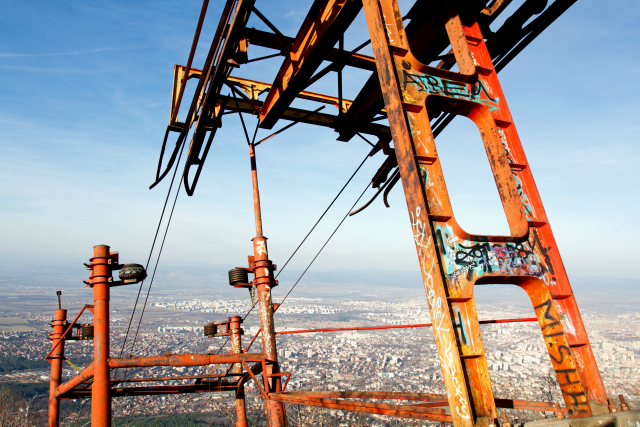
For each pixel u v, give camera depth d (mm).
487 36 5457
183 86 7527
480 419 2820
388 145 8297
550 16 4812
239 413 9883
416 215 3119
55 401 10438
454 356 2740
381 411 3826
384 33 3523
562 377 3305
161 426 22141
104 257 7797
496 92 4059
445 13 4480
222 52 6145
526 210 3732
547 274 3479
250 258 8570
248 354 7664
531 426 2500
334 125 7832
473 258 3199
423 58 5688
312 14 5918
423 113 3467
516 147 3920
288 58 6617
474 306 3035
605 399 3133
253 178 8773
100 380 7129
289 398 5641
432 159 3328
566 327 3410
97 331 7383
